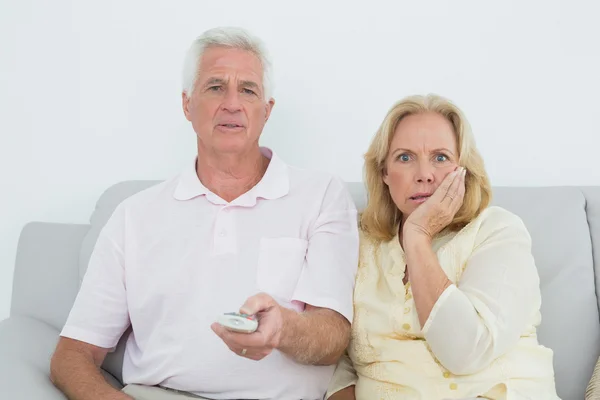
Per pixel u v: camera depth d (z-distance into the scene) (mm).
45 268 1775
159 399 1460
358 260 1560
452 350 1259
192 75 1604
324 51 2035
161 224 1584
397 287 1420
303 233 1566
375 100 2023
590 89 1956
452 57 1995
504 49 1977
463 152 1446
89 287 1582
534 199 1666
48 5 2123
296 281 1523
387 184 1544
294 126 2057
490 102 1989
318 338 1384
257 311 1229
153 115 2098
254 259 1519
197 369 1458
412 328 1379
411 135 1457
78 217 2137
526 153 1984
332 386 1499
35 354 1527
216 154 1596
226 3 2068
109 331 1570
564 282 1566
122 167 2117
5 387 1326
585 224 1629
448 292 1275
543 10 1959
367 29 2016
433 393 1330
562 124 1967
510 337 1279
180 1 2080
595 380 1456
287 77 2051
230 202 1577
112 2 2102
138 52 2098
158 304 1536
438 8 1992
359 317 1476
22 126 2145
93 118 2119
